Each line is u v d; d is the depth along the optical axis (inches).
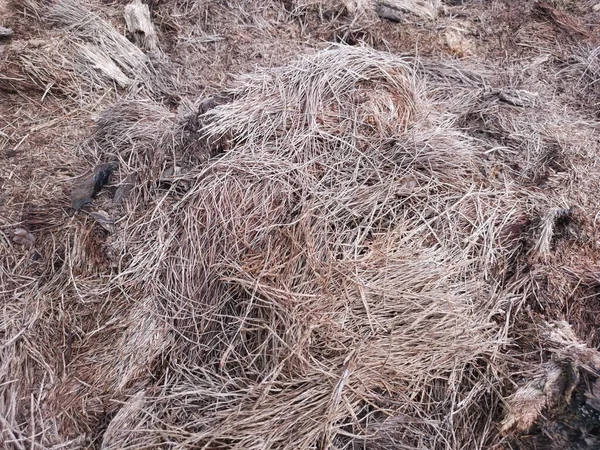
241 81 105.0
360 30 128.6
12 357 74.3
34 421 69.7
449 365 71.8
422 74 116.6
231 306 76.4
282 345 70.9
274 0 134.8
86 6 123.5
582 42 127.7
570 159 95.5
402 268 76.5
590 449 65.0
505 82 116.5
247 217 80.4
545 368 70.5
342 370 68.9
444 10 136.3
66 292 81.7
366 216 80.7
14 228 88.2
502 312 76.5
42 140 101.5
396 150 87.9
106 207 90.8
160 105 110.7
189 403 71.3
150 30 122.9
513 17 134.2
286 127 90.4
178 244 82.1
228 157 87.1
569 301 78.5
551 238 82.8
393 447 68.2
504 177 90.6
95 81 112.0
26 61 108.8
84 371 74.8
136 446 67.1
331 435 66.7
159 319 77.9
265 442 65.4
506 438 68.5
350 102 92.9
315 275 74.8
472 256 80.3
